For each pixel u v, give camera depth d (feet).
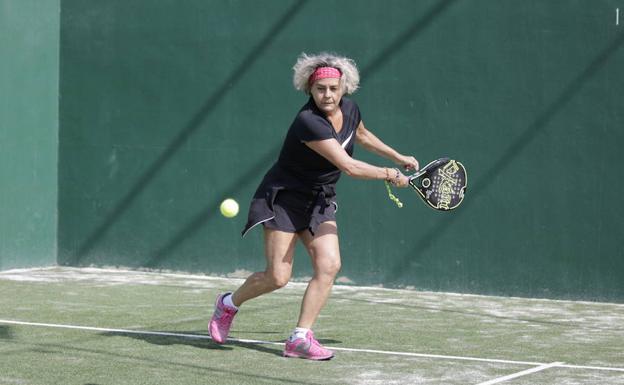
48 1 89.56
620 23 73.67
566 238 75.77
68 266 90.74
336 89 48.24
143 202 88.38
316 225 50.06
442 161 51.49
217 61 85.61
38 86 89.20
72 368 47.57
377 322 64.08
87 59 89.56
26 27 87.76
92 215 89.97
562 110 75.51
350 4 81.41
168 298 73.20
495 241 77.77
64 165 90.48
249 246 85.05
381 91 80.74
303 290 78.48
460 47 78.33
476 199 78.28
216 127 85.76
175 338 56.24
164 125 87.45
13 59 86.79
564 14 75.20
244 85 84.84
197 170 86.53
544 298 76.48
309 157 49.14
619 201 74.13
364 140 52.95
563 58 75.41
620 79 73.87
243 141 84.99
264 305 70.23
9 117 86.79
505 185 77.36
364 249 81.71
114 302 70.74
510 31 76.79
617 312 70.23
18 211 87.97
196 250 86.79
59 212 90.79
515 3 76.54
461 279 78.89
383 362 50.39
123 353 51.49
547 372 48.62
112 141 89.20
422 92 79.56
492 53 77.36
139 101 88.17
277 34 83.71
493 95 77.46
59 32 90.02
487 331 61.26
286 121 83.66
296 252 83.51
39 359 49.65
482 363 50.62
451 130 78.74
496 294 77.82
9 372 46.57
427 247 79.82
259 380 45.57
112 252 89.56
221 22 85.35
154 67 87.56
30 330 58.23
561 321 65.87
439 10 78.74
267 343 55.11
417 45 79.56
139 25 87.92
